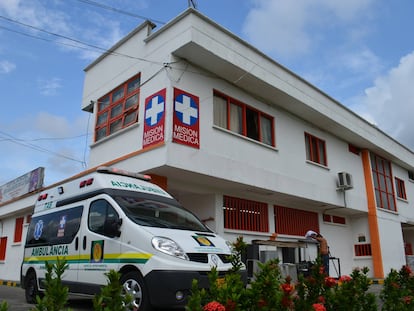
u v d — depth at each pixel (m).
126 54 13.34
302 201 15.64
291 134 15.26
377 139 19.91
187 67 11.62
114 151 12.58
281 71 14.02
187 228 7.23
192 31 10.95
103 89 14.16
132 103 12.52
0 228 19.92
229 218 12.92
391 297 5.36
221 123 12.41
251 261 11.26
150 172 10.83
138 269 6.20
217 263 6.38
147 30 12.61
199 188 12.24
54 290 3.10
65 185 9.05
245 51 12.62
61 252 8.09
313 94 15.51
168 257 6.05
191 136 11.02
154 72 11.68
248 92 13.69
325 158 17.16
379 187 20.48
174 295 5.83
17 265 17.25
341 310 4.58
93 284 6.96
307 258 12.85
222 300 3.43
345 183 16.94
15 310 7.66
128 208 7.15
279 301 3.76
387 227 19.81
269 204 14.60
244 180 12.33
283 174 14.18
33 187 16.55
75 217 8.09
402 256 20.53
